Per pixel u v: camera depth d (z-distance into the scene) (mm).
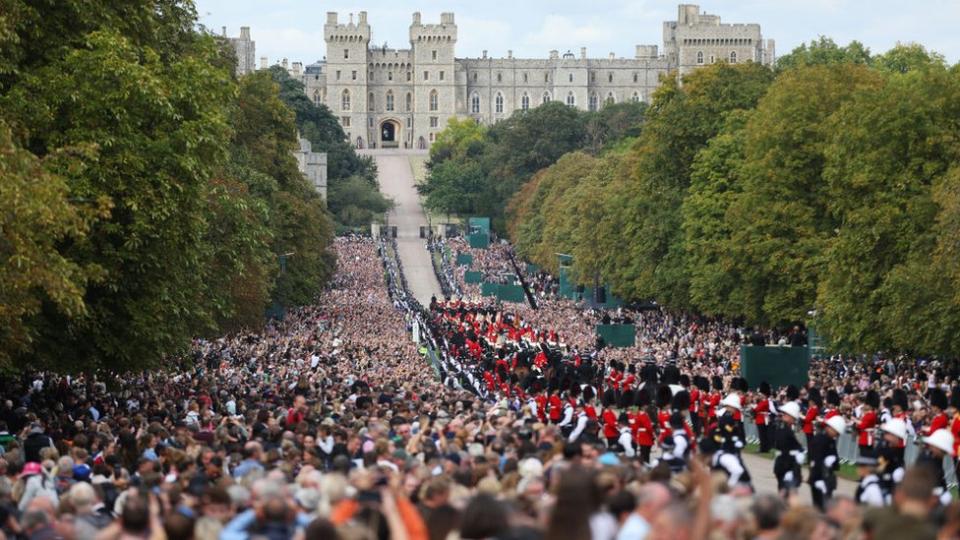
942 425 130500
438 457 100000
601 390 193375
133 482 96688
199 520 67438
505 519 56688
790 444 125438
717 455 108188
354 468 92062
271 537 66750
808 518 63156
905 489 59875
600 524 61500
